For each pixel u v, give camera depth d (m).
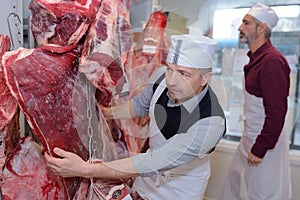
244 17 1.43
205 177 1.04
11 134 0.84
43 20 0.75
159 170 0.83
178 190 1.00
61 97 0.74
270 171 1.40
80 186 0.83
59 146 0.76
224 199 1.60
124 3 0.81
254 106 1.41
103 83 0.74
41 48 0.74
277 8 1.52
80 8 0.73
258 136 1.40
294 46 1.48
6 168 0.84
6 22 0.97
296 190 1.46
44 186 0.86
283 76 1.31
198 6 1.73
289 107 1.48
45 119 0.73
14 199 0.85
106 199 0.81
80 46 0.76
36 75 0.71
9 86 0.71
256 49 1.40
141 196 0.96
